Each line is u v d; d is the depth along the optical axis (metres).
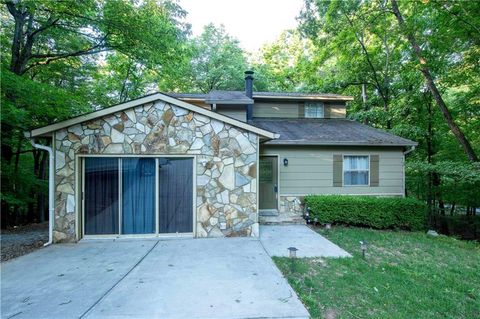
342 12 11.75
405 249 5.86
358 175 8.84
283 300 3.18
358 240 6.25
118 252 5.01
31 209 11.65
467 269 4.92
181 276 3.88
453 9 8.14
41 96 7.17
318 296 3.42
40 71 10.34
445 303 3.57
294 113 11.47
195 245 5.47
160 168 6.11
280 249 5.26
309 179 8.53
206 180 6.15
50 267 4.26
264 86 20.88
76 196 5.77
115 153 5.92
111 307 3.00
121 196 6.01
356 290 3.67
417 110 11.98
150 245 5.46
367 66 13.85
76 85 12.01
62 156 5.79
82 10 7.96
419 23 9.11
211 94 10.23
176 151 6.07
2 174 7.87
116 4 8.27
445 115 9.10
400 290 3.83
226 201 6.18
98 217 5.96
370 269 4.49
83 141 5.84
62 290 3.43
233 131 6.23
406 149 9.02
